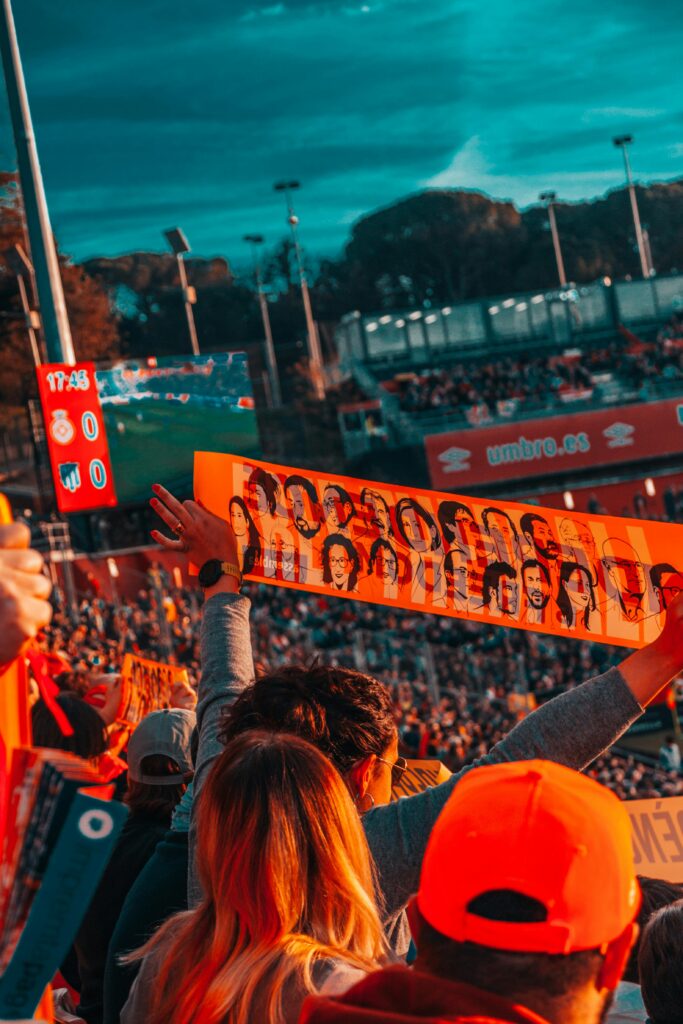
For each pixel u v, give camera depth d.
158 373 33.50
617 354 58.00
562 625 3.71
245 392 34.09
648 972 2.35
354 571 3.69
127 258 92.81
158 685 5.98
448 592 3.72
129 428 33.28
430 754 18.86
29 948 1.40
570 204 107.44
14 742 1.57
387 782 2.69
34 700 4.08
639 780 23.08
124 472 33.34
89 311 84.25
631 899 1.55
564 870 1.49
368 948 2.17
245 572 3.61
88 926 3.54
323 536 3.68
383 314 59.00
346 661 25.56
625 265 105.94
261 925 2.10
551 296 58.28
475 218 106.12
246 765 2.18
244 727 2.61
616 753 26.67
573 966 1.49
